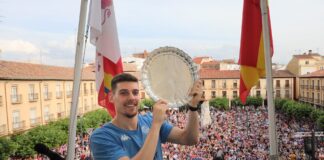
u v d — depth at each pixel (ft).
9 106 132.67
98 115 165.48
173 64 14.01
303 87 272.72
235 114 221.25
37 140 109.29
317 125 154.81
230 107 276.82
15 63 157.99
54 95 171.32
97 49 26.14
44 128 118.93
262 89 293.43
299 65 294.87
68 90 188.34
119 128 11.14
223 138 132.26
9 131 131.44
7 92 132.05
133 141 11.01
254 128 159.74
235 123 180.24
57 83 175.11
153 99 13.74
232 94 299.58
